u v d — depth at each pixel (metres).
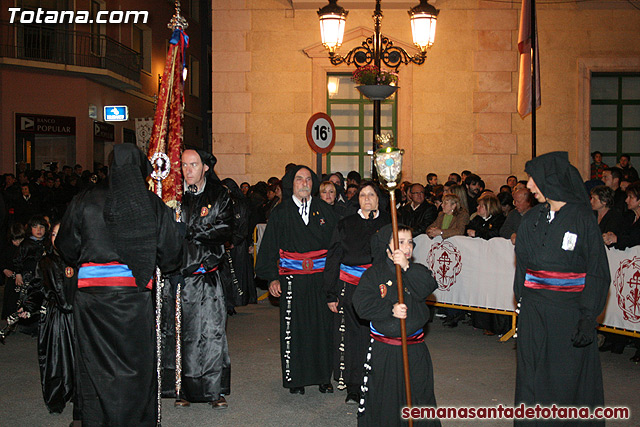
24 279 8.44
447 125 14.73
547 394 4.73
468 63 14.68
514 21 14.60
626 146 15.23
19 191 15.76
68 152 25.69
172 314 6.17
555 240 4.73
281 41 14.80
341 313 6.45
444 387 6.76
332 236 6.48
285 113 14.84
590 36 14.65
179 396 6.20
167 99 6.01
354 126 15.02
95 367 4.71
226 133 14.92
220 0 14.80
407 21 14.67
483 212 9.46
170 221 4.93
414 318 4.63
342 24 10.96
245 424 5.79
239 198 10.88
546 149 14.72
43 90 24.89
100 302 4.71
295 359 6.61
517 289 5.00
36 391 6.82
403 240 4.66
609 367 7.54
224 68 14.88
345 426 5.73
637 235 7.55
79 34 25.66
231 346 8.62
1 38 23.95
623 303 7.64
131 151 4.82
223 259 6.25
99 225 4.75
